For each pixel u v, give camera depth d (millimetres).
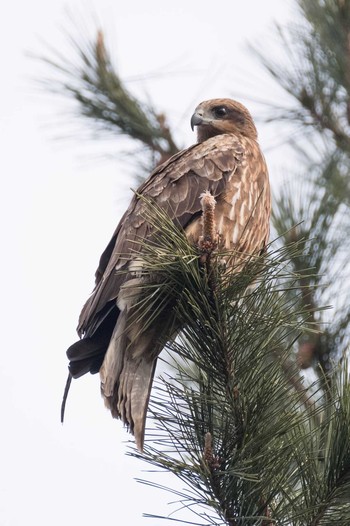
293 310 10023
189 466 8281
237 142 13016
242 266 9625
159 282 10391
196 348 8758
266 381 8617
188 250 8812
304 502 8430
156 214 9820
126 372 10977
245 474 8062
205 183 12469
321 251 11742
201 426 8664
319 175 13367
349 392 8438
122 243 12016
